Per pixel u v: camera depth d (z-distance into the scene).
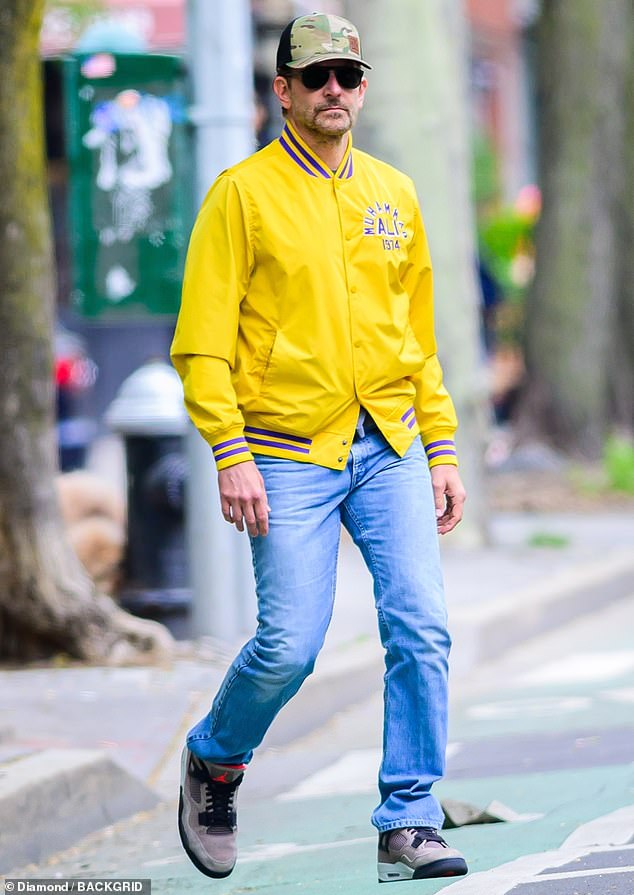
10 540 20.00
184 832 11.46
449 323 31.92
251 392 10.95
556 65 47.50
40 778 13.95
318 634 10.88
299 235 10.82
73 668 19.88
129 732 16.97
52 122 35.06
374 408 11.00
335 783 16.00
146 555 22.44
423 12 31.67
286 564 10.80
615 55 47.56
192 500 21.03
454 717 19.00
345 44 10.79
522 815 13.56
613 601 28.48
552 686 20.72
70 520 23.30
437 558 11.06
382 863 11.03
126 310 21.12
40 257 20.06
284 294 10.84
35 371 20.00
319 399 10.86
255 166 10.95
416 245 11.43
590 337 47.09
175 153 21.05
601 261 47.38
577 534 34.03
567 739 17.14
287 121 11.02
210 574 20.94
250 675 10.88
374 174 11.20
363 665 20.25
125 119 21.03
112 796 14.78
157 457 22.42
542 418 47.16
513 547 31.59
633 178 48.28
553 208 47.31
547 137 47.81
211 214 10.89
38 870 13.19
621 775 14.87
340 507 11.15
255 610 21.55
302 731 18.33
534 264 47.81
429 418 11.60
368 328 10.93
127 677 19.31
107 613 20.39
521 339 48.16
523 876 11.29
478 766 16.12
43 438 20.14
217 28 20.77
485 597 25.16
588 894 10.75
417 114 31.75
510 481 43.34
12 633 20.20
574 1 47.28
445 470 11.57
